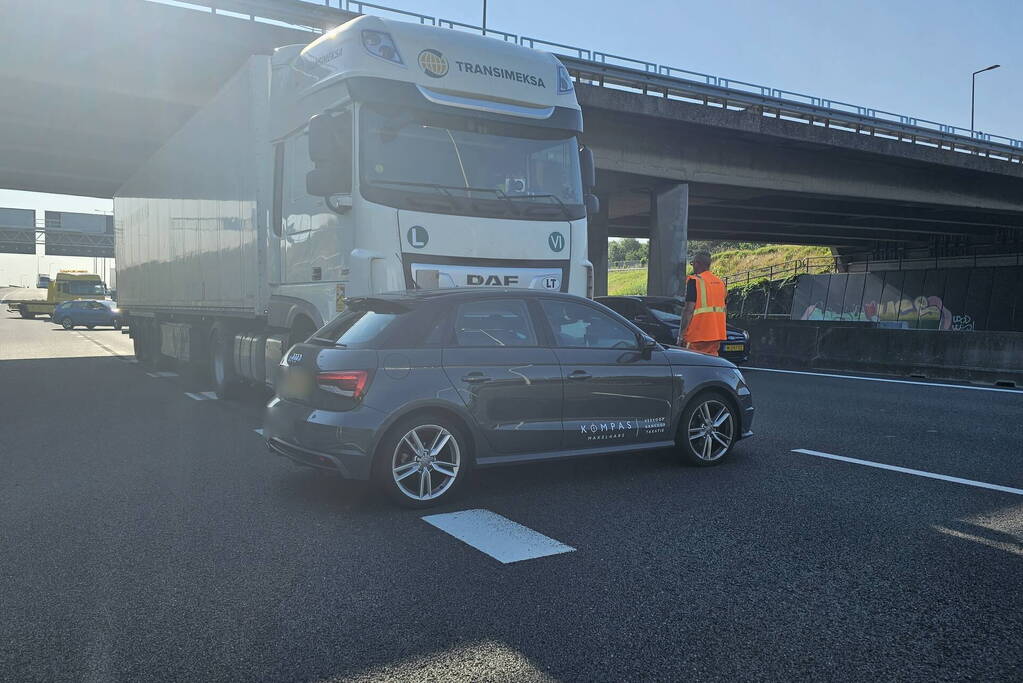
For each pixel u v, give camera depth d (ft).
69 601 12.19
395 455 17.16
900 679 9.64
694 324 29.32
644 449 20.61
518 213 25.50
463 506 17.65
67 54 61.98
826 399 36.55
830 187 103.91
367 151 23.54
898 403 35.04
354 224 23.44
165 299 46.03
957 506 17.49
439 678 9.66
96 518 16.85
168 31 63.05
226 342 35.70
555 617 11.50
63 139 80.74
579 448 19.44
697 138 91.66
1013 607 11.84
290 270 28.07
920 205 115.85
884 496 18.40
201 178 37.63
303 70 27.30
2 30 59.36
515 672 9.82
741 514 16.88
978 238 185.26
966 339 46.39
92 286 154.20
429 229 23.95
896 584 12.77
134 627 11.21
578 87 78.28
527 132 26.48
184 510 17.46
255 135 30.07
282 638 10.82
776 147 97.25
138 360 58.13
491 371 18.13
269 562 13.97
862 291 188.34
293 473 21.17
